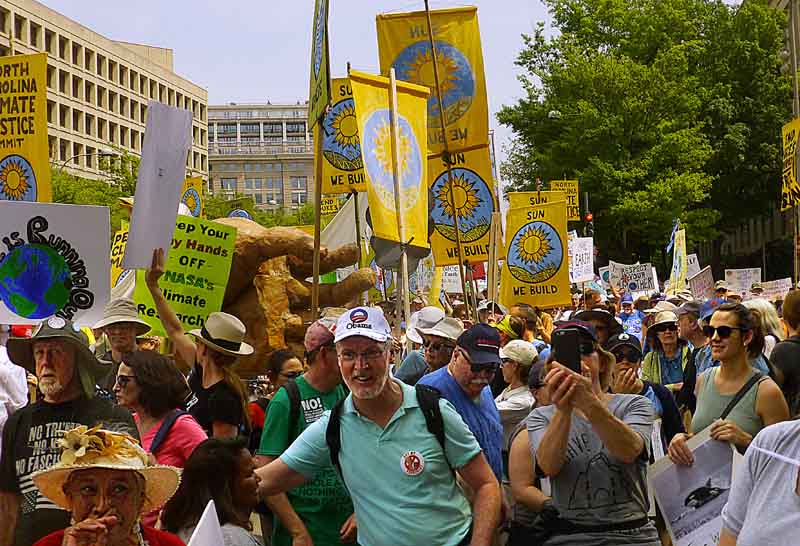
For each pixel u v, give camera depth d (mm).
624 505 5020
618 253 55031
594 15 54312
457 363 6023
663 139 48406
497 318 13227
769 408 6098
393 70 9789
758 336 6312
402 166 10086
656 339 10109
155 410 5449
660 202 48281
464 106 12188
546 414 5270
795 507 3742
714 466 5484
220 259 8953
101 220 7051
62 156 80125
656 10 54219
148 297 8922
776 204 62781
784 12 58438
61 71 80125
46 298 6992
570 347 4902
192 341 8281
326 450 5055
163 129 7664
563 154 51188
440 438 4859
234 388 6402
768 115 55031
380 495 4855
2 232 6980
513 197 16500
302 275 12336
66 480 3670
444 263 13047
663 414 6379
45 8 76875
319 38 8078
